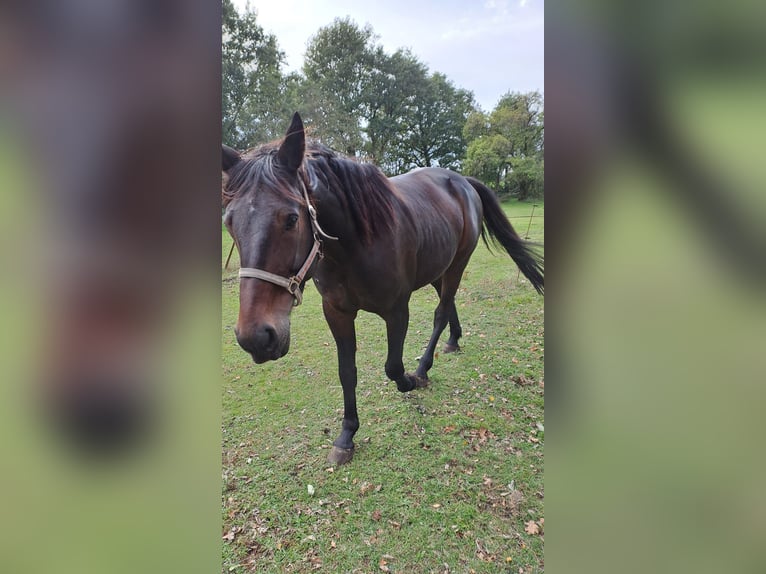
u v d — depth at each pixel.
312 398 2.79
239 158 1.38
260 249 1.28
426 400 2.62
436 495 1.86
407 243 2.05
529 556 1.57
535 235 6.16
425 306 4.63
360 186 1.75
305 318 4.51
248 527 1.74
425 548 1.62
